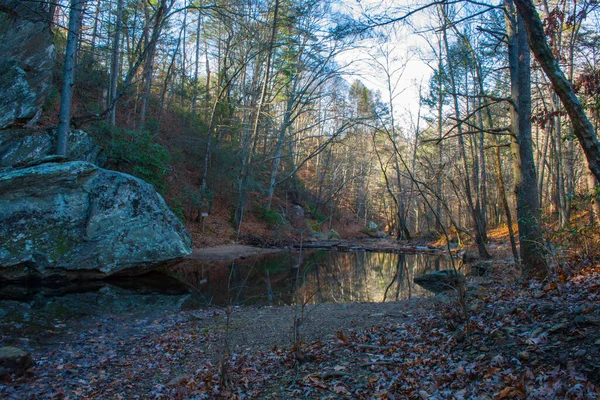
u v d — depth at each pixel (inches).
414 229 1893.5
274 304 383.6
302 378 172.7
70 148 519.8
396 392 148.7
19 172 390.9
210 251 711.7
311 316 309.4
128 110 866.1
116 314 324.8
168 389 174.9
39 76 536.7
